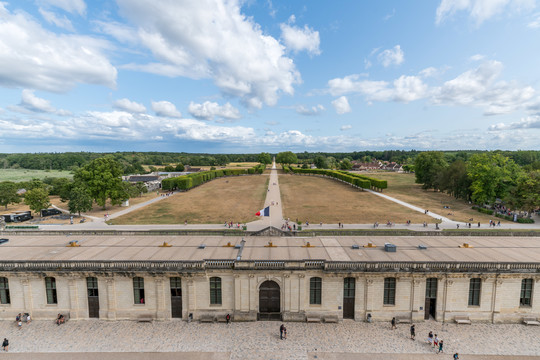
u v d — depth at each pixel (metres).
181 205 121.88
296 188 170.75
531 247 50.06
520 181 95.94
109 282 43.12
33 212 113.50
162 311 43.91
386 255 46.28
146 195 153.88
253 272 42.91
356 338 39.66
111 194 112.00
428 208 113.06
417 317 43.25
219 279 43.97
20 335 40.31
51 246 50.66
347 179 187.00
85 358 35.81
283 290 43.50
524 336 39.97
